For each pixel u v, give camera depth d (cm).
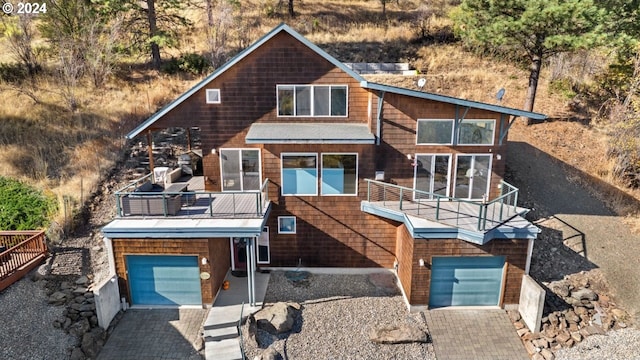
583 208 1952
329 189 1634
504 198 1577
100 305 1352
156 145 2331
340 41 3412
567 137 2430
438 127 1580
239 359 1269
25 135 2222
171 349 1320
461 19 2530
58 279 1539
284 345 1320
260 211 1468
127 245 1439
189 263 1477
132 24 3080
